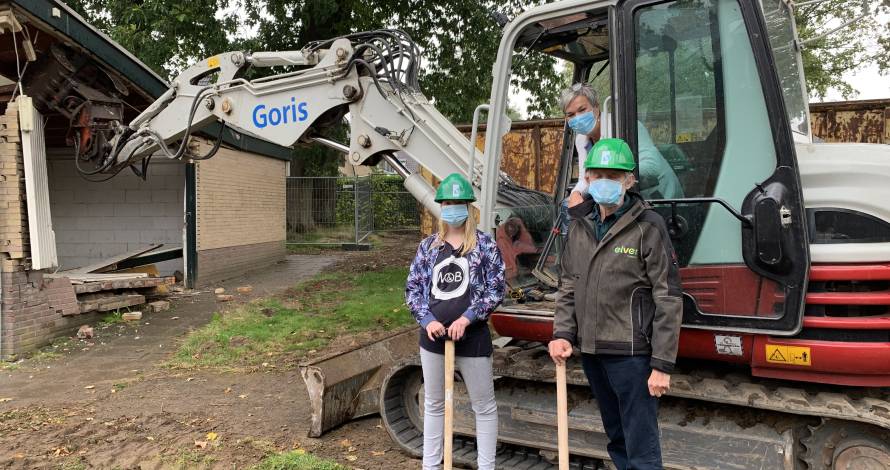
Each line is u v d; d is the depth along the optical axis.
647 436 2.83
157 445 4.43
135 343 7.39
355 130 5.06
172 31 14.19
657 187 3.35
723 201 3.12
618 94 3.40
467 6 16.36
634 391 2.82
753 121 3.14
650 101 3.38
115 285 8.45
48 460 4.20
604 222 2.89
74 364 6.61
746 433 3.34
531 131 9.47
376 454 4.30
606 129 3.86
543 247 4.51
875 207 3.02
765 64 3.08
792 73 3.88
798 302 2.98
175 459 4.16
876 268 2.93
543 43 4.22
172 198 11.39
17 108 6.90
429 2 16.69
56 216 11.70
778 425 3.31
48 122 10.07
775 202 3.01
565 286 3.06
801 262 2.97
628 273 2.80
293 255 15.88
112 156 6.67
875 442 3.08
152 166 11.41
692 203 3.24
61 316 7.53
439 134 4.75
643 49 3.39
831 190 3.10
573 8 3.56
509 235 4.05
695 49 3.27
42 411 5.19
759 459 3.29
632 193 2.88
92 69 7.64
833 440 3.19
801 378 3.10
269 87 5.43
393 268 13.17
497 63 3.83
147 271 10.75
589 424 3.69
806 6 4.08
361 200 17.89
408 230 19.53
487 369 3.41
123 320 8.31
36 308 7.13
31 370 6.41
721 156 3.21
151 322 8.34
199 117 5.89
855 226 3.03
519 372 3.86
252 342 7.29
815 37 4.16
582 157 3.91
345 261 14.55
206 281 11.27
